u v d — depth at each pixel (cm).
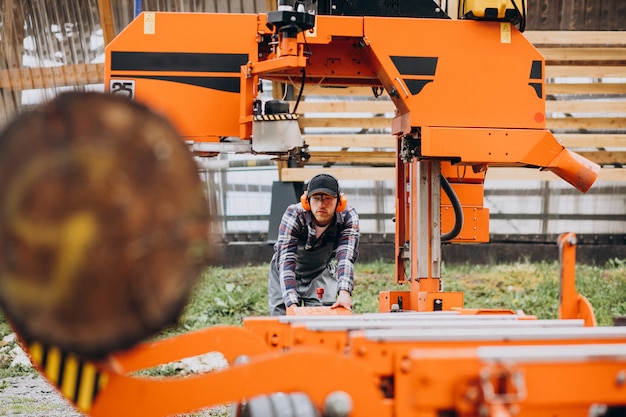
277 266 721
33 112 253
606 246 1506
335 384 324
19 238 252
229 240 1534
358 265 1411
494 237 1555
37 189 251
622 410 342
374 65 654
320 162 1448
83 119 254
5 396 770
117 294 256
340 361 325
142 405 319
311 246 684
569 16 1432
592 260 1507
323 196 653
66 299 254
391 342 356
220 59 645
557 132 1521
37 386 827
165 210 259
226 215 1530
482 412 278
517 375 280
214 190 1527
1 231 252
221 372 323
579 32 1282
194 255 264
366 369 326
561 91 1365
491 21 647
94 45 1401
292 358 324
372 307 1148
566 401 298
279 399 399
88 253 252
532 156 645
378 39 639
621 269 1372
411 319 468
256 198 1527
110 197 253
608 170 1352
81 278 253
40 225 251
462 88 641
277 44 623
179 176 261
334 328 418
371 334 362
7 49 1394
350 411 322
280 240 670
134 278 256
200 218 265
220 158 1514
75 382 313
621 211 1538
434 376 288
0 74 1395
